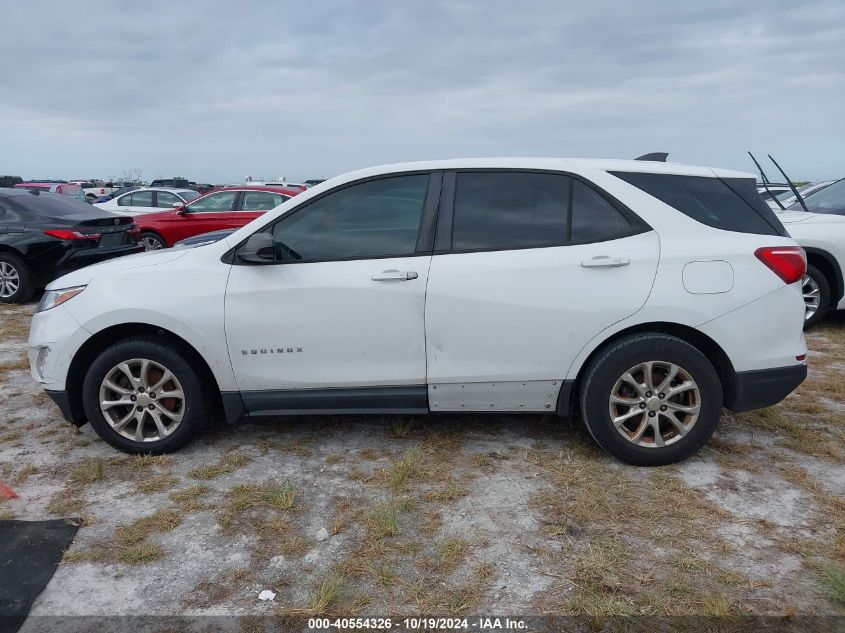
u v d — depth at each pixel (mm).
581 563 2777
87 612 2520
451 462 3736
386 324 3604
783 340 3531
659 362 3504
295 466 3721
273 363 3705
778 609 2486
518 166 3709
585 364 3631
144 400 3807
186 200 14914
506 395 3676
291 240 3736
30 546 2941
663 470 3602
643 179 3643
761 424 4250
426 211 3688
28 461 3830
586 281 3494
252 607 2545
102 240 8852
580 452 3840
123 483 3541
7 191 8898
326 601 2541
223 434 4184
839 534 2979
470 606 2531
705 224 3561
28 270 8477
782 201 9023
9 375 5469
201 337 3668
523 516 3154
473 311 3547
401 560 2828
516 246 3594
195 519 3172
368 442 4027
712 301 3453
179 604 2566
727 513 3160
